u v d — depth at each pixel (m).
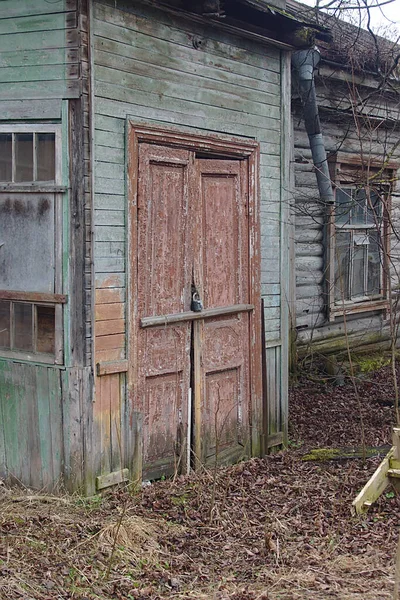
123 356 5.64
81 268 5.29
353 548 4.88
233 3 6.01
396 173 10.85
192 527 5.21
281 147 7.07
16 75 5.40
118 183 5.53
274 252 7.05
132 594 4.20
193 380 6.30
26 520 4.95
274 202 7.01
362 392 9.16
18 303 5.54
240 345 6.74
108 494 5.54
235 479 6.21
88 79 5.27
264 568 4.59
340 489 5.93
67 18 5.24
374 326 10.84
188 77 6.08
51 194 5.34
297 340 9.50
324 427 7.88
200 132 6.19
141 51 5.67
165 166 5.96
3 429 5.65
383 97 10.32
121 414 5.64
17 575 4.19
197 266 6.27
